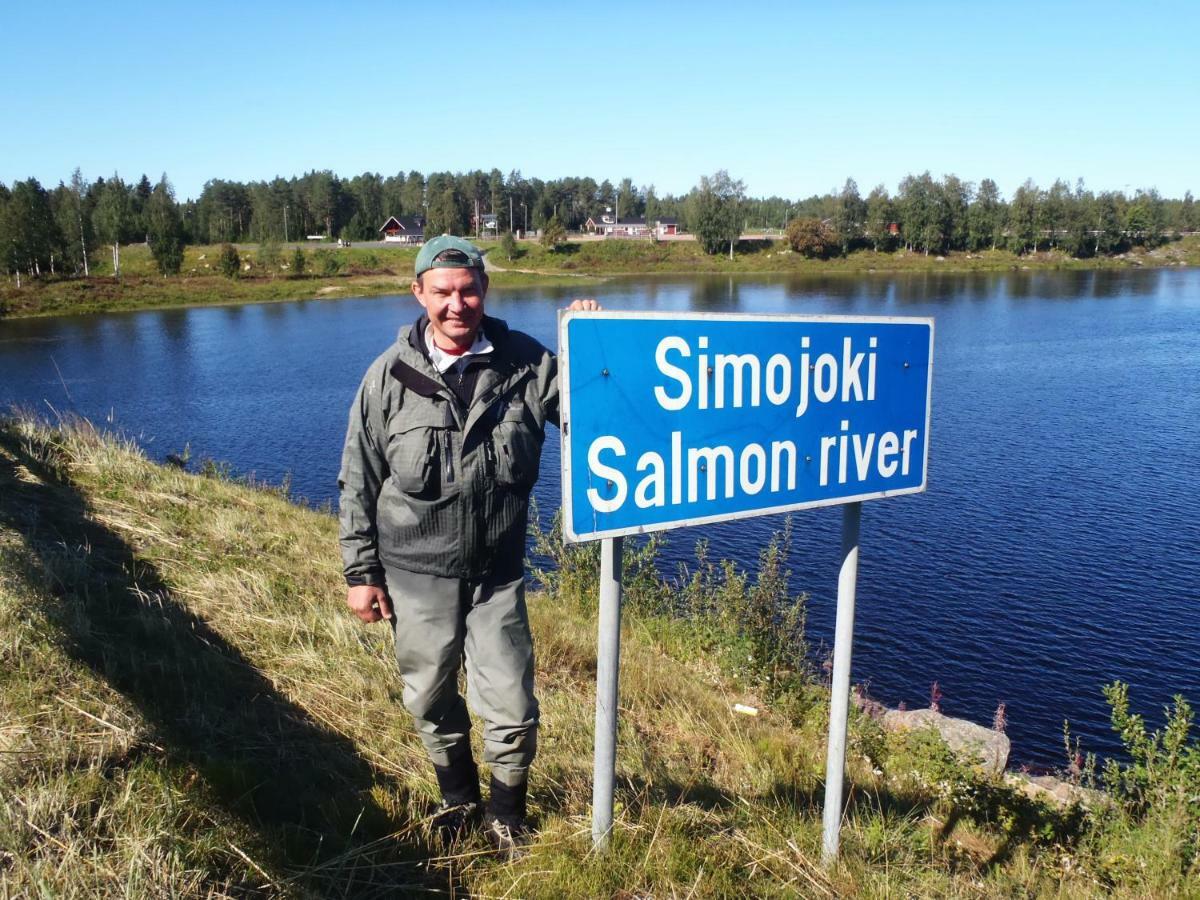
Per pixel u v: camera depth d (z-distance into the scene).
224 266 81.00
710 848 2.62
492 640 2.38
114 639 3.52
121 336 48.38
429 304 2.22
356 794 2.74
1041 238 105.94
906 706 10.94
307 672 3.75
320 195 131.75
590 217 147.25
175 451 22.55
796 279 85.69
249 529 6.14
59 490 6.02
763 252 105.50
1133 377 32.34
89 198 109.56
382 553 2.37
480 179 141.75
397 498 2.30
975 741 5.89
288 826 2.45
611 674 2.33
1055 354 38.00
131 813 2.18
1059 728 10.55
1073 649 12.41
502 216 144.00
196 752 2.71
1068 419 25.84
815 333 2.48
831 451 2.56
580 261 100.56
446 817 2.57
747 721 4.78
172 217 101.62
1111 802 4.47
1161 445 22.88
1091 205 108.12
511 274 92.56
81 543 4.89
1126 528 17.05
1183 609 13.62
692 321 2.25
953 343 41.66
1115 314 53.28
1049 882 3.38
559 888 2.29
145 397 30.25
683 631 6.71
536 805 2.79
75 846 2.00
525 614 2.45
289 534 6.38
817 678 6.96
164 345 44.47
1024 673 11.80
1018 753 10.02
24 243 72.00
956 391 30.19
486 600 2.40
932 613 13.46
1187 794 4.21
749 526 17.02
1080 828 4.16
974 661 12.11
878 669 11.87
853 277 88.31
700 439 2.31
